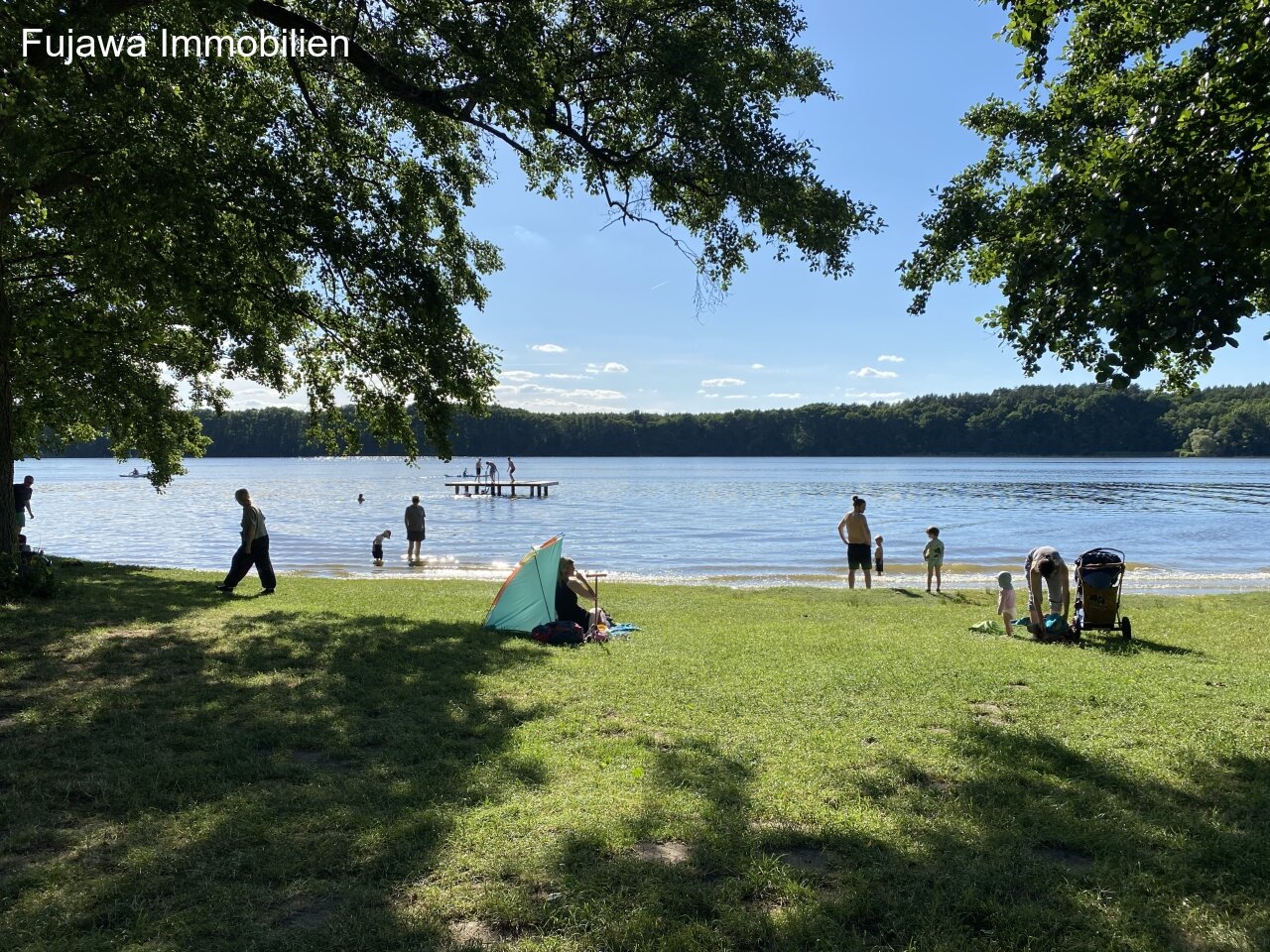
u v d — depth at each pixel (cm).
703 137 1058
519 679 722
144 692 661
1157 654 884
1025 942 315
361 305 1229
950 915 331
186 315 1281
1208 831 405
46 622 975
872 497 5972
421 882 354
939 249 890
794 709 626
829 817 421
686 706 634
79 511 4934
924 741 548
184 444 2056
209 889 345
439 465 15625
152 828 403
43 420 1881
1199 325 503
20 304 1432
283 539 3278
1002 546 3006
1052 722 595
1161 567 2481
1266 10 566
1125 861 376
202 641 880
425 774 482
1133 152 591
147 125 936
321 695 659
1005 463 14875
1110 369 536
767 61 1102
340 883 353
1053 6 767
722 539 3278
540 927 323
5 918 318
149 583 1462
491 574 2256
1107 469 11862
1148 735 563
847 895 344
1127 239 519
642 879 356
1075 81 935
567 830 404
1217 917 329
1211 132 573
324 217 1051
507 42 950
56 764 495
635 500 5838
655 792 452
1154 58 845
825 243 1110
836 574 2244
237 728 574
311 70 1188
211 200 928
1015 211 753
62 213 1164
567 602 998
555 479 9188
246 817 415
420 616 1114
